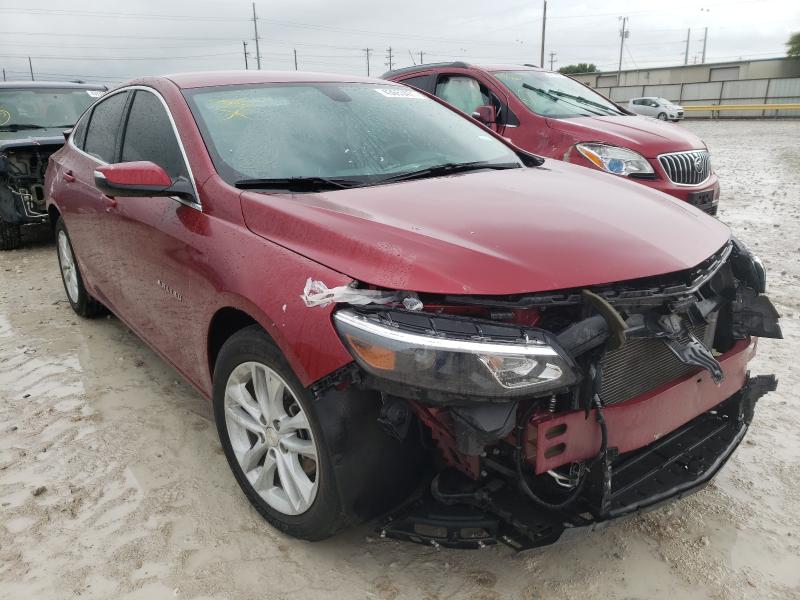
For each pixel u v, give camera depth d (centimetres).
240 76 331
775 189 1086
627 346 211
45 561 237
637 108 3544
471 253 201
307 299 207
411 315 189
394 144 309
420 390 186
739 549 238
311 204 239
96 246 375
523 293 191
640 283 208
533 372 183
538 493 211
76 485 281
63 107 820
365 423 204
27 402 356
